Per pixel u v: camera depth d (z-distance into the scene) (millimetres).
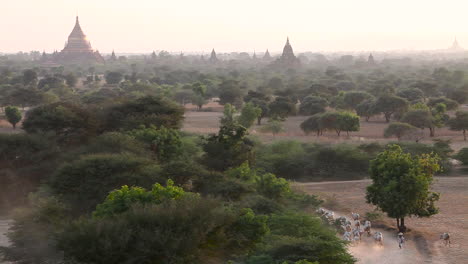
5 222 47750
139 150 59125
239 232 36969
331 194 69562
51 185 45688
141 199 35969
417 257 44562
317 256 32562
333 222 52625
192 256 31547
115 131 69500
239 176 58812
